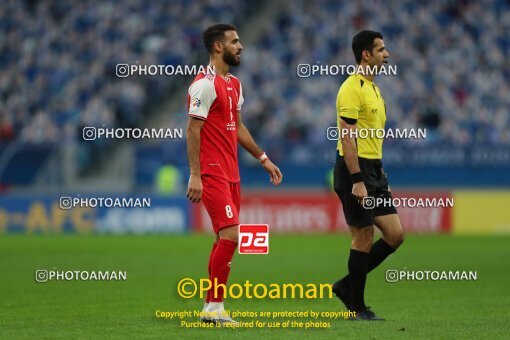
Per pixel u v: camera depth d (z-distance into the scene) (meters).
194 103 31.33
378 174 33.53
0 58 126.12
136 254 67.19
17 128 115.38
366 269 33.16
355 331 30.30
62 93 116.56
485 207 93.62
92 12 129.25
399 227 33.69
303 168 97.19
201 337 29.03
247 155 97.12
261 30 127.69
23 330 31.48
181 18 127.62
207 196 31.64
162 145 96.06
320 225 91.38
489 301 41.06
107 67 118.88
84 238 83.75
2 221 92.75
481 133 111.81
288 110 110.00
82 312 37.00
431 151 97.06
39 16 130.50
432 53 123.56
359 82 33.06
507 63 124.44
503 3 130.88
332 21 127.31
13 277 51.59
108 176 96.31
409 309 38.03
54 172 95.00
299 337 28.89
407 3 129.62
